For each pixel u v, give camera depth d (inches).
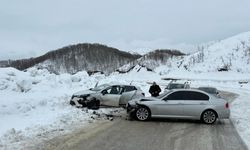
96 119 581.9
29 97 756.6
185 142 411.2
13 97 729.6
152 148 371.9
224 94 1496.1
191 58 6756.9
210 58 6614.2
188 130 503.8
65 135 426.3
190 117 582.2
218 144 403.5
